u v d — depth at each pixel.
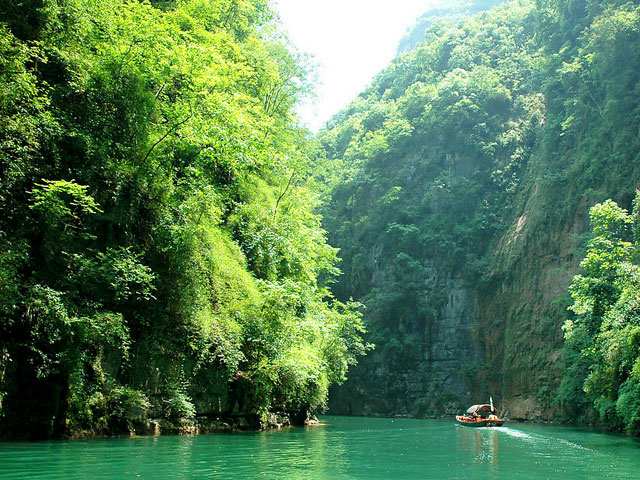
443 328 59.72
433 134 72.50
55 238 13.66
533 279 51.53
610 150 48.59
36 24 15.45
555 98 60.00
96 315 13.38
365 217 71.25
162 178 16.89
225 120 18.17
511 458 13.79
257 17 33.09
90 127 15.66
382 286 66.12
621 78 50.31
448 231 64.75
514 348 50.31
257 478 8.98
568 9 63.06
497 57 81.06
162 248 16.39
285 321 21.16
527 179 61.09
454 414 54.16
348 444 16.86
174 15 21.97
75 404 13.07
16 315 12.30
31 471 8.58
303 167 32.41
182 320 16.77
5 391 11.88
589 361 37.34
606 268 28.80
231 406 19.27
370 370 60.12
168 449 12.15
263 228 24.72
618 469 11.85
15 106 13.01
